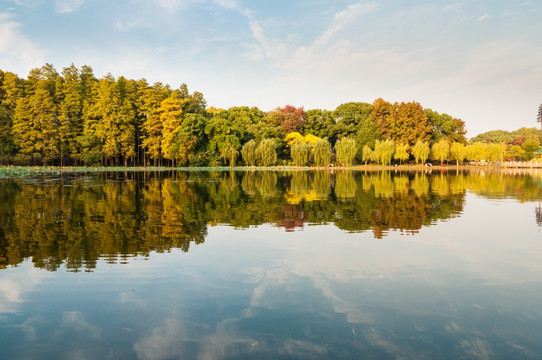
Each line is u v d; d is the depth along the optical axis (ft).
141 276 25.59
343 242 35.81
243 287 23.65
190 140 219.82
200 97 283.79
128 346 16.58
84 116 224.33
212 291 22.95
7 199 67.15
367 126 296.10
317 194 79.15
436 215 52.31
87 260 29.19
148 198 69.97
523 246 34.65
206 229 41.57
